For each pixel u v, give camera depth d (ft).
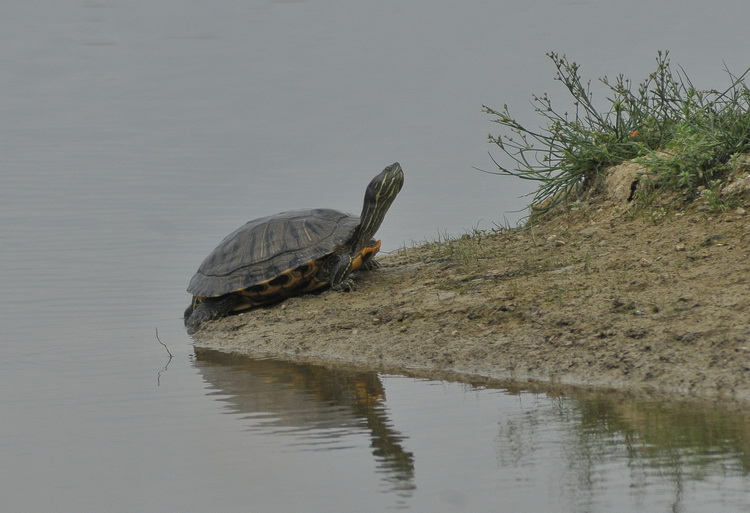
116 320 125.08
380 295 111.24
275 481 69.10
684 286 91.71
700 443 69.41
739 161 105.29
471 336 96.17
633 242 105.29
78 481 70.95
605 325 89.81
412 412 82.02
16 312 129.29
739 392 76.95
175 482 69.87
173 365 102.83
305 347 103.91
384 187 113.50
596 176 120.47
